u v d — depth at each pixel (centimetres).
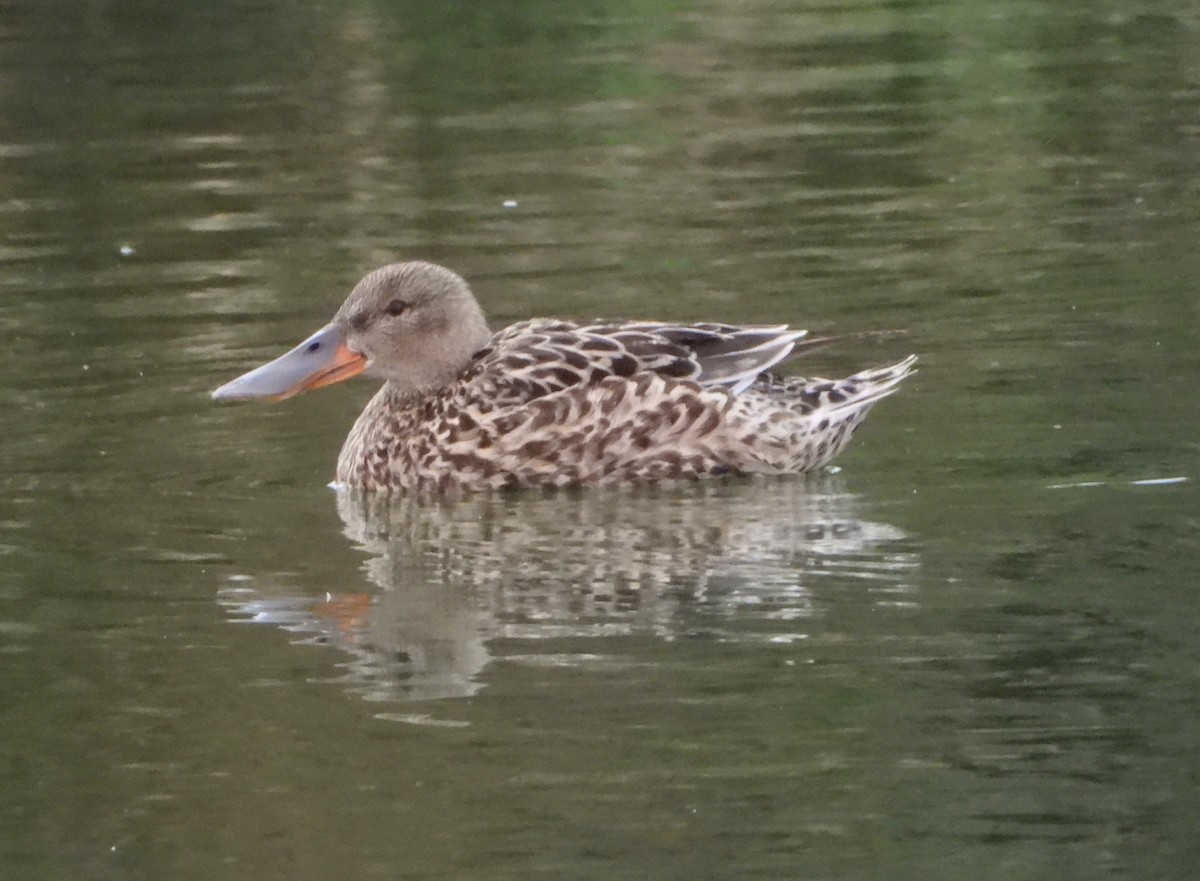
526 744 980
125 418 1535
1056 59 2575
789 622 1110
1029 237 1911
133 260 1934
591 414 1378
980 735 975
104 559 1245
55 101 2481
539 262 1877
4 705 1044
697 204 2050
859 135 2291
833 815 906
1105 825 894
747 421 1372
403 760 970
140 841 909
